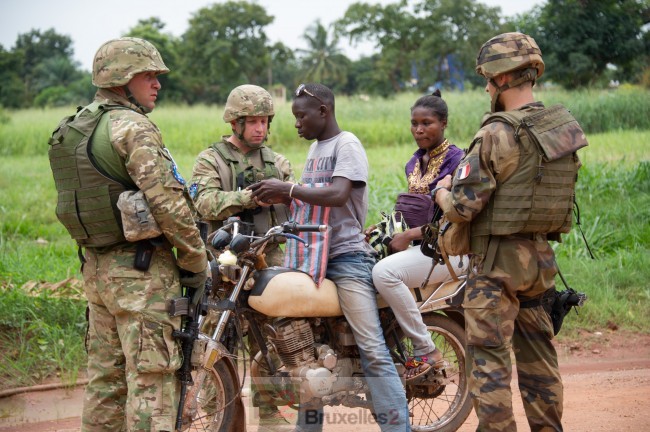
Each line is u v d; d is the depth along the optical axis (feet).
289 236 12.84
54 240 35.99
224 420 13.29
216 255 15.38
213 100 272.72
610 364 22.00
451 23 247.29
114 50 12.19
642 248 31.53
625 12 141.69
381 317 14.47
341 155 13.60
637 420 16.35
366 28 264.93
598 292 26.81
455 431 15.40
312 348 13.67
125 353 11.92
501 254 12.08
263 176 16.07
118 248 12.02
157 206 11.53
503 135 11.84
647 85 119.85
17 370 18.98
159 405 11.83
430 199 14.58
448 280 14.71
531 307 12.67
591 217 35.50
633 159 51.67
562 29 140.87
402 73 264.52
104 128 11.83
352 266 13.71
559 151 11.91
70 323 21.21
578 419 16.48
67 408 17.53
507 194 11.89
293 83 328.70
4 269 25.11
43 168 59.62
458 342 15.35
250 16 271.08
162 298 12.00
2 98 265.13
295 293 13.20
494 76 12.35
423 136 14.74
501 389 12.03
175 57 265.75
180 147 69.87
